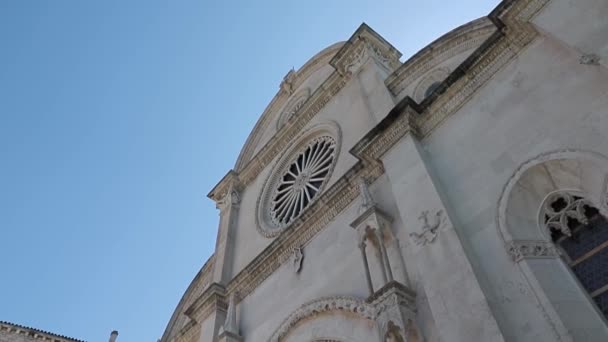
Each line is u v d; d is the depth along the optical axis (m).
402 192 12.55
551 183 10.36
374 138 14.47
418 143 13.45
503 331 8.72
